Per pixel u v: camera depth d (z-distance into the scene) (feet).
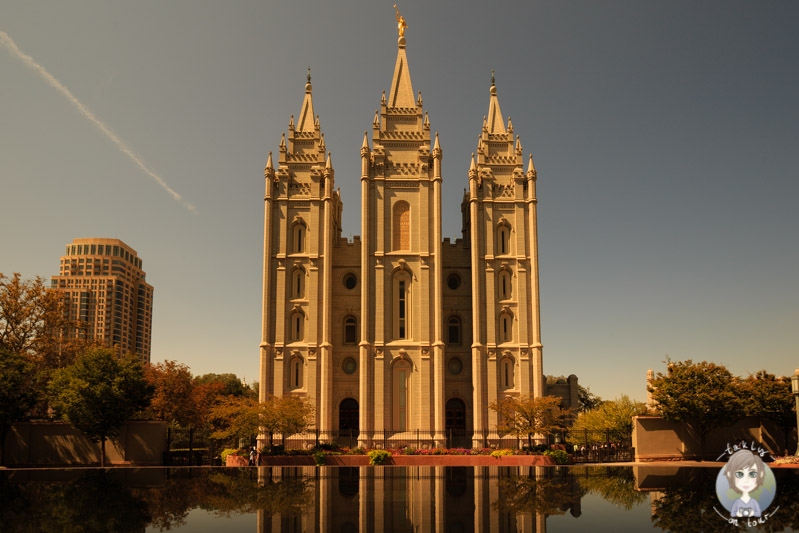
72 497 88.17
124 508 77.30
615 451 188.85
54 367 210.18
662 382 171.73
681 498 84.33
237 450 185.16
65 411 164.25
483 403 207.21
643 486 99.76
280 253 217.36
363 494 91.20
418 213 217.97
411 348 208.74
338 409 212.43
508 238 220.64
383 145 222.89
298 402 186.91
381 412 203.62
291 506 78.89
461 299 224.33
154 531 62.39
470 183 220.84
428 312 210.38
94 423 164.66
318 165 223.71
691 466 147.74
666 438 173.88
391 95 228.43
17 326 206.49
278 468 151.43
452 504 80.28
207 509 76.28
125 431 178.50
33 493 93.04
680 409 164.76
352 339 220.23
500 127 229.86
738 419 168.66
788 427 170.71
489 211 220.84
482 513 72.74
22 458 174.91
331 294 218.38
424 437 201.46
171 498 86.58
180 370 221.87
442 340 215.10
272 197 220.43
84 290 632.38
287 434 200.23
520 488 98.12
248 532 61.87
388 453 176.96
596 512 73.00
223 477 120.88
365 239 214.07
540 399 184.03
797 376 150.10
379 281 212.64
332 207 227.61
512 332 213.87
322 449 188.75
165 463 179.22
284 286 214.90
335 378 214.69
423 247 214.69
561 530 62.39
